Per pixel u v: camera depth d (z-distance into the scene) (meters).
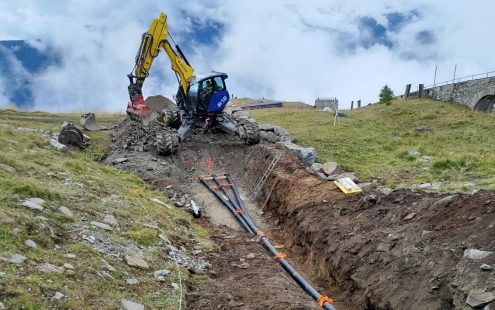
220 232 11.19
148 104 21.64
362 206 9.80
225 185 14.49
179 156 16.23
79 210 8.82
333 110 36.94
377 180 13.52
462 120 26.41
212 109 17.42
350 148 18.44
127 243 8.20
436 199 8.55
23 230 6.88
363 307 7.43
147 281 7.11
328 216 10.02
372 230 8.68
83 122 19.94
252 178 14.98
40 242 6.86
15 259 6.07
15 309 5.11
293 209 11.38
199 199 13.42
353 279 7.89
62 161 12.33
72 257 6.81
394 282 7.07
